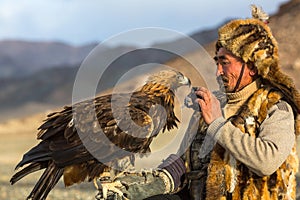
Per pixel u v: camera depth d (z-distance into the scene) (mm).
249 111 6746
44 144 7504
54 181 7492
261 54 6750
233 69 6926
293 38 57406
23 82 135000
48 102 113875
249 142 6488
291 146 6570
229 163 6727
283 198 6684
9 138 52406
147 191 7246
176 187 7184
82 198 15203
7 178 21953
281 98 6793
